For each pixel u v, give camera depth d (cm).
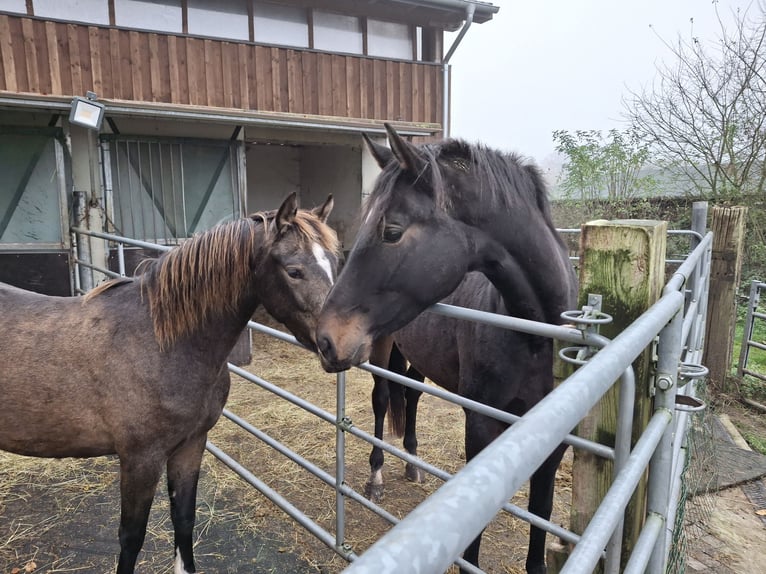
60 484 265
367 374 476
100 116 433
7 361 165
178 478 188
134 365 163
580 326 102
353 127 555
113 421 164
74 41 451
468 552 167
